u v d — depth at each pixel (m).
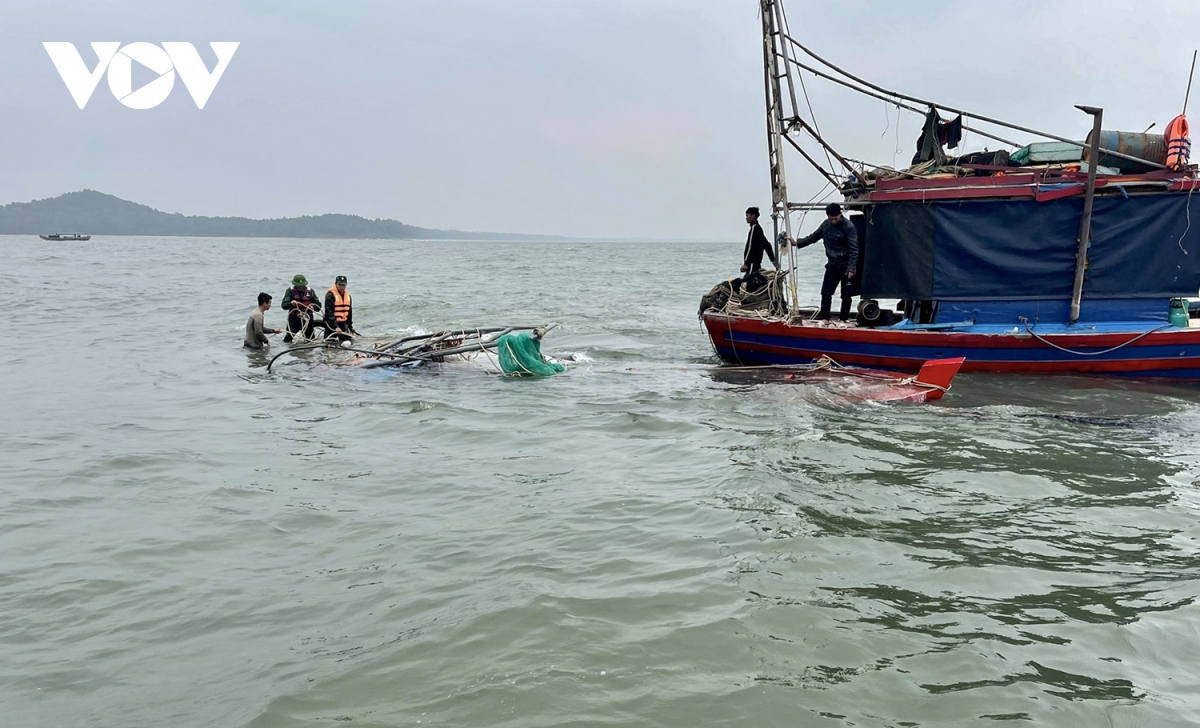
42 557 5.97
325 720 3.91
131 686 4.26
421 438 9.29
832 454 8.33
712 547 5.92
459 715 3.92
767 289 13.88
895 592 5.20
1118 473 7.70
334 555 5.95
